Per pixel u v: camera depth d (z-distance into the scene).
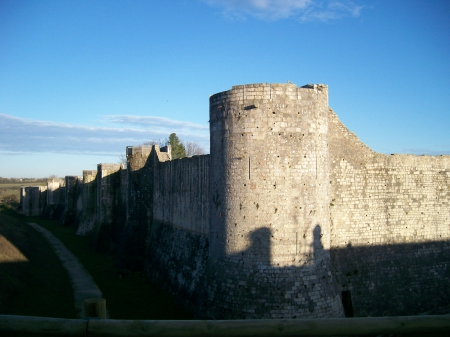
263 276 19.39
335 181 24.98
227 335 7.34
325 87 21.58
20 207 112.50
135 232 40.94
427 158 27.67
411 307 25.77
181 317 24.94
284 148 19.84
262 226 19.64
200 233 27.44
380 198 26.02
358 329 7.29
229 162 20.44
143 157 41.88
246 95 20.16
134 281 35.72
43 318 7.63
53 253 49.44
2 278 25.33
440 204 27.78
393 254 25.97
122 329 7.42
